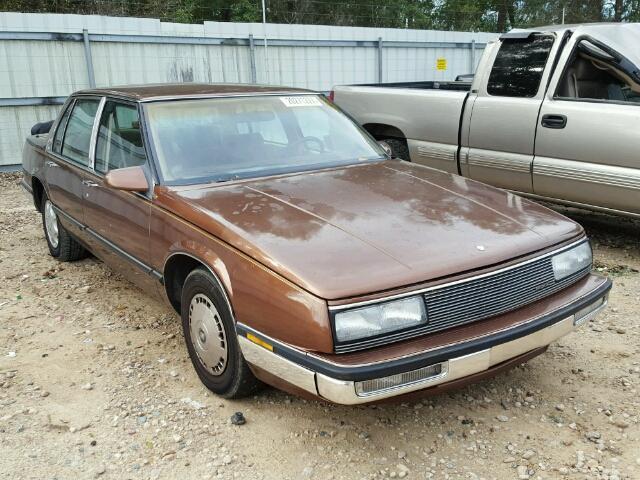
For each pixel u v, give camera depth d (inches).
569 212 286.0
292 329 101.0
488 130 241.9
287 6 1088.8
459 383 105.2
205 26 471.5
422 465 109.3
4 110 414.0
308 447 114.8
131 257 153.7
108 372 144.1
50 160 205.3
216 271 116.0
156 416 125.5
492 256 109.5
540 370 141.8
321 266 102.5
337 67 544.1
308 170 153.3
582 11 1289.4
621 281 197.8
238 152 152.3
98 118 176.2
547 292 117.2
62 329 168.7
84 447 116.0
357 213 123.0
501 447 114.1
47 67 421.7
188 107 157.2
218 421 123.2
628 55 215.3
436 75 609.9
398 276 100.9
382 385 96.5
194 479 106.8
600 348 151.9
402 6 1199.6
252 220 119.6
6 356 153.0
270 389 133.1
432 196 135.4
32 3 815.1
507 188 244.7
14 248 246.2
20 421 124.6
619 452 112.0
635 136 199.8
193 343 132.9
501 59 242.2
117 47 442.6
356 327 97.0
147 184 140.9
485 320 108.3
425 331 102.1
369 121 286.8
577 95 229.6
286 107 170.1
